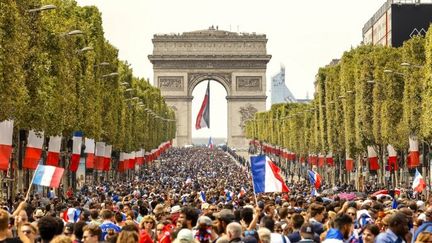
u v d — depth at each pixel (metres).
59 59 105.38
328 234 41.41
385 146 154.38
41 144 92.62
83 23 140.25
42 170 48.09
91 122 129.88
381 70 152.62
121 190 123.12
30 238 37.34
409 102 133.50
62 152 119.56
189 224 45.03
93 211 51.81
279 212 54.19
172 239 43.94
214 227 42.88
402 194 92.12
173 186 159.38
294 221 43.47
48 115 100.69
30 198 82.94
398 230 38.50
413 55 136.62
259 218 49.75
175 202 79.38
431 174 142.00
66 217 58.69
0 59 79.25
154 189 123.38
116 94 169.62
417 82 133.12
